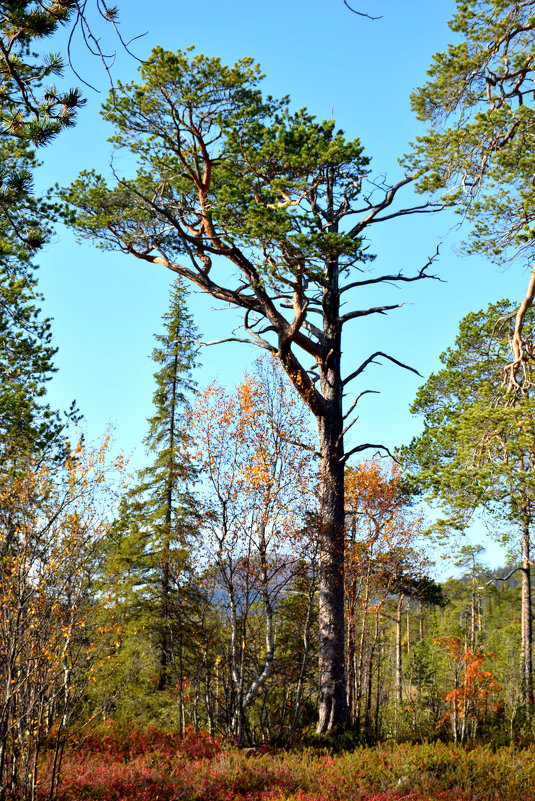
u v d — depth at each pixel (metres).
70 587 8.95
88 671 9.07
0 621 8.21
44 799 8.40
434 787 9.19
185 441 14.10
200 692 15.41
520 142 11.73
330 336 17.17
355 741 13.62
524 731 15.68
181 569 14.39
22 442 12.27
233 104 13.41
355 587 18.84
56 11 6.46
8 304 15.17
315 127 13.37
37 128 6.86
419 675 26.20
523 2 10.94
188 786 9.42
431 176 12.71
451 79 11.81
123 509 10.52
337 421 16.69
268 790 9.35
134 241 16.22
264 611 14.82
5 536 8.67
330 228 16.27
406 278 16.78
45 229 13.49
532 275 12.96
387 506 19.14
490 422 13.73
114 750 11.89
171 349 24.28
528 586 22.03
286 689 15.01
